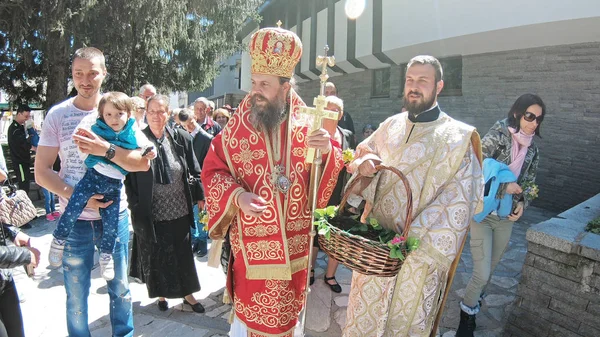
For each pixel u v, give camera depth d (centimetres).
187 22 1000
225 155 212
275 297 212
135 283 423
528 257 312
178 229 343
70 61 934
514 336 319
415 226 217
